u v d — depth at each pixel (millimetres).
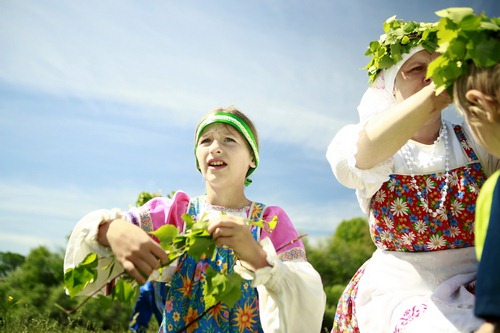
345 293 2789
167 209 2988
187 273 2850
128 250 2229
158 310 4562
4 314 5172
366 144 2373
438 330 2203
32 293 14156
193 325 2746
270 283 2398
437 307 2287
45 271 16703
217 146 3049
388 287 2521
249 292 2814
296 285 2490
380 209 2613
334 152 2631
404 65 2715
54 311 13367
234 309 2762
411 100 2240
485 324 1624
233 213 3049
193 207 3096
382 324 2422
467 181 2518
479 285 1519
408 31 2701
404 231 2551
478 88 1840
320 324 2564
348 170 2545
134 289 2248
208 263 2850
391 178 2594
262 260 2357
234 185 3092
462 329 2166
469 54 1852
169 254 2295
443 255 2506
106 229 2426
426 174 2562
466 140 2598
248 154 3186
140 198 5902
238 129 3105
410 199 2551
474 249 2502
